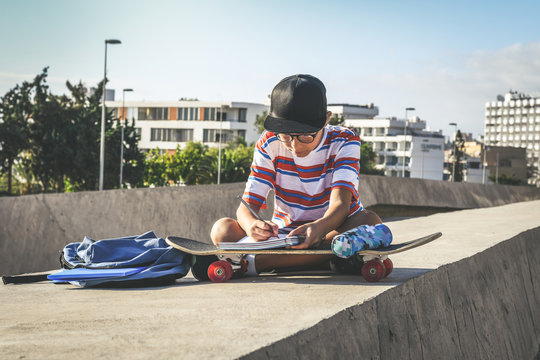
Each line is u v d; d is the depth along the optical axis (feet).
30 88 165.99
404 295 9.44
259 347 5.92
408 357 8.75
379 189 44.21
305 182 11.30
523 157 492.13
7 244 23.84
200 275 11.52
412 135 387.14
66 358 5.77
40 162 163.73
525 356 13.94
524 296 15.87
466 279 12.26
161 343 6.22
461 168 385.50
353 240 9.86
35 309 8.84
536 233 19.71
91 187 173.17
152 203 28.73
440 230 21.91
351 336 7.53
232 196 32.40
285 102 10.57
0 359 5.81
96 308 8.56
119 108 338.13
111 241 12.03
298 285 9.94
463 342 10.82
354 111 419.54
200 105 324.19
